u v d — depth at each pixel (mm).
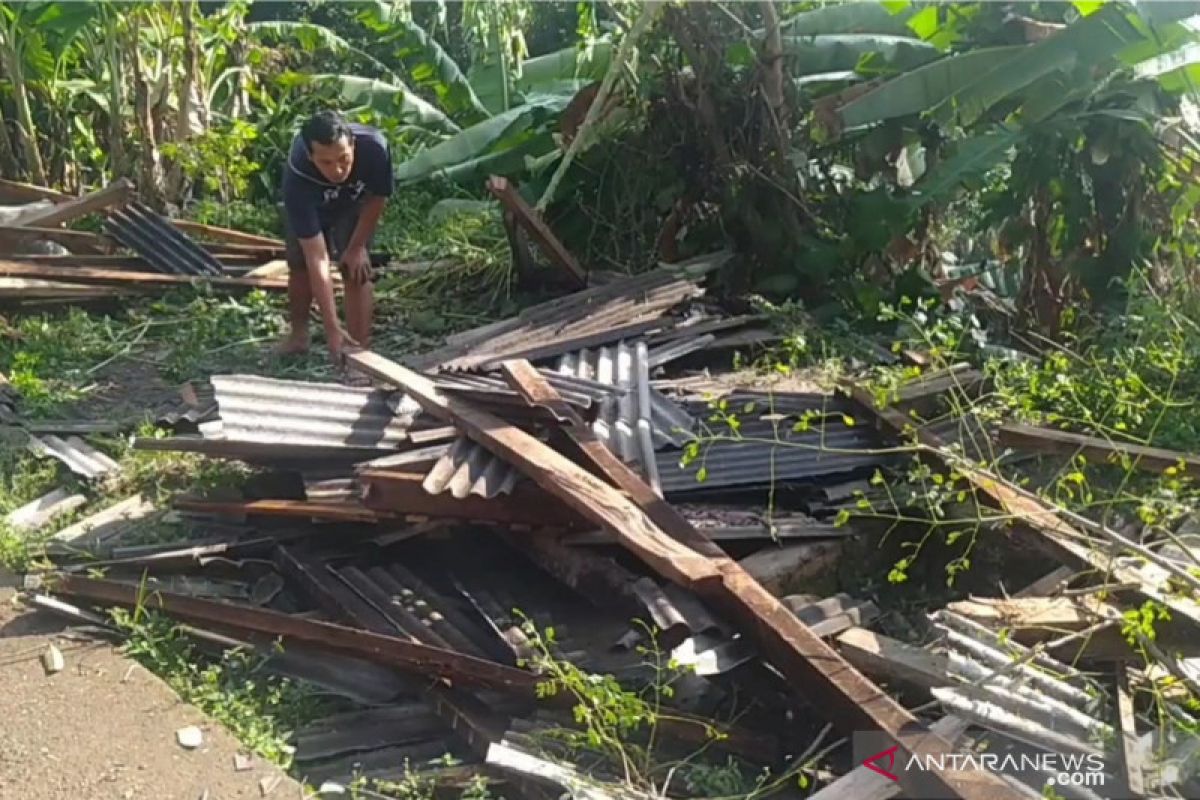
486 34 9664
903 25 7387
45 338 6570
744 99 6891
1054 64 6113
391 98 10227
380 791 3275
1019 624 3402
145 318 7051
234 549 4320
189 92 9750
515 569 4363
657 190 7359
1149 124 6387
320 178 5457
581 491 3824
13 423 5426
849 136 7156
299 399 4668
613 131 7492
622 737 3355
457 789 3305
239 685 3789
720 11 6902
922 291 6672
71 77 10070
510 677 3537
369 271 6176
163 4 9539
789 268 6836
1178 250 6508
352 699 3746
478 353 5680
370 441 4508
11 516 4695
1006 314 7457
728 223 7023
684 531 3797
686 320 6098
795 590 4133
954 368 5098
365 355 5047
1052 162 6598
